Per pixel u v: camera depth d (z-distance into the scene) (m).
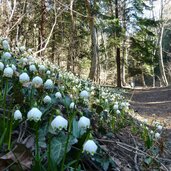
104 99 7.30
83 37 29.12
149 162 4.17
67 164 2.66
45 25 16.44
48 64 8.70
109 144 4.34
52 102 3.76
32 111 2.48
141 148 4.77
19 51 7.16
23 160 2.53
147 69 42.16
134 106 14.22
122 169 3.70
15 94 3.41
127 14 31.05
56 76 6.26
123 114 6.82
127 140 5.12
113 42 29.12
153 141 5.20
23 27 13.30
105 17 25.45
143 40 32.19
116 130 5.50
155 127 5.56
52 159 2.65
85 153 3.28
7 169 2.47
